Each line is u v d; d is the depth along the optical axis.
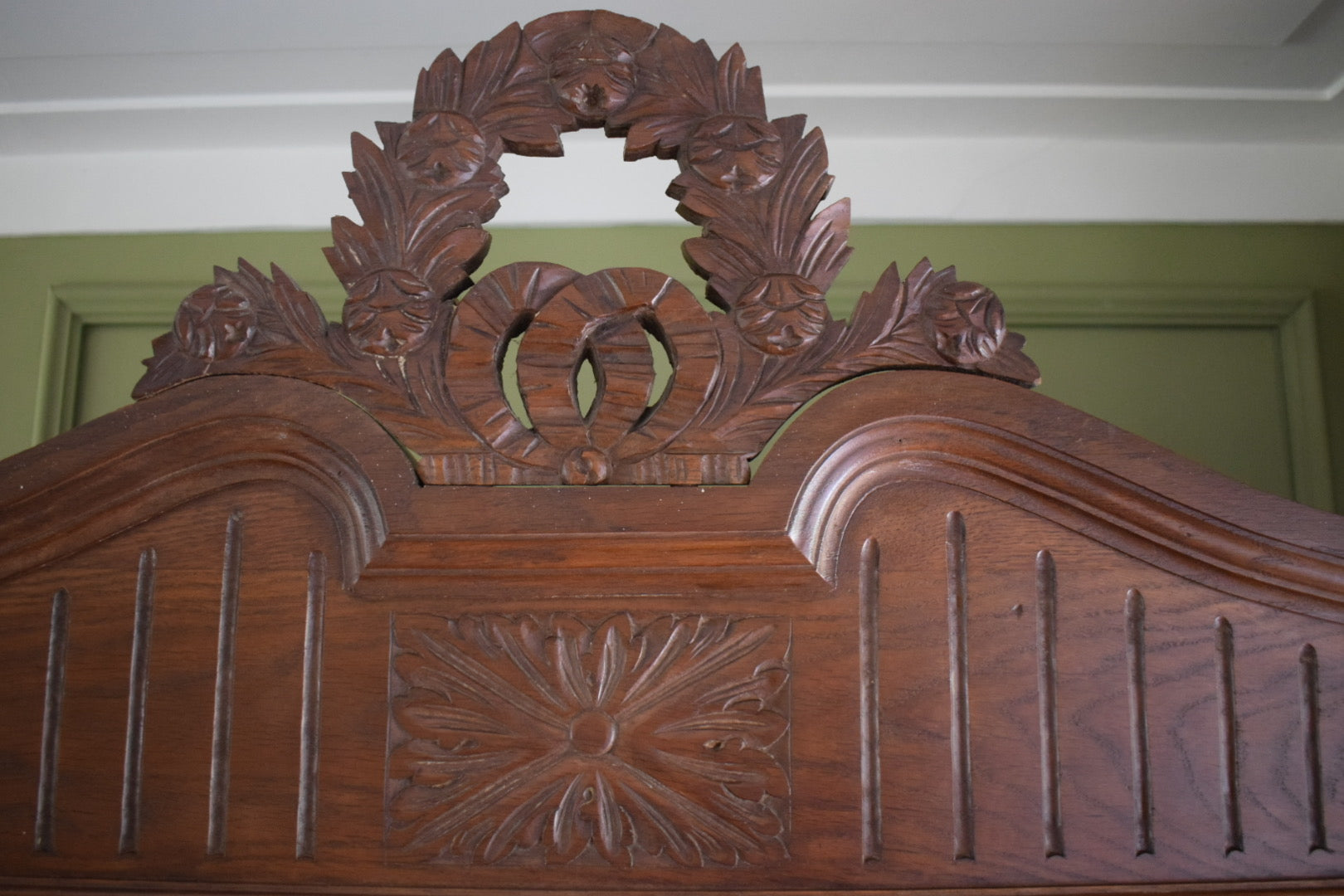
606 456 0.67
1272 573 0.65
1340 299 1.54
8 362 1.56
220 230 1.59
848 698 0.65
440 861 0.65
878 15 1.23
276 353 0.69
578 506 0.66
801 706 0.65
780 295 0.67
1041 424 0.67
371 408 0.68
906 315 0.68
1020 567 0.66
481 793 0.65
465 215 0.69
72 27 1.24
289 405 0.68
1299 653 0.65
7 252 1.59
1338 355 1.52
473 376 0.67
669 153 0.70
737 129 0.69
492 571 0.66
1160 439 1.54
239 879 0.65
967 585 0.66
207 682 0.67
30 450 0.68
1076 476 0.66
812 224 0.68
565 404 0.67
